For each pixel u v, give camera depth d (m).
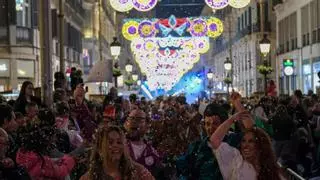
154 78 43.22
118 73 31.31
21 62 35.59
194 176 7.47
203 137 7.92
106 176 5.77
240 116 6.95
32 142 7.62
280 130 11.95
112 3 25.80
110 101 15.57
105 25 71.06
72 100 13.64
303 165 12.18
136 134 8.59
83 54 58.47
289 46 44.50
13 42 35.00
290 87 44.12
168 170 8.81
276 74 50.44
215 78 80.06
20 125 9.30
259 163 6.74
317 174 11.02
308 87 39.00
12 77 35.06
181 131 12.88
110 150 5.74
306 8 39.25
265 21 56.53
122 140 5.80
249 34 58.94
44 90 15.70
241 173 6.72
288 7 44.50
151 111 22.05
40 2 15.96
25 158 7.59
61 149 9.59
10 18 34.81
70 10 47.53
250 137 6.76
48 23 15.99
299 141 12.12
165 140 12.70
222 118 7.44
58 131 9.67
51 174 7.70
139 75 68.69
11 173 7.10
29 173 7.60
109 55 75.25
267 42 26.86
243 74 63.66
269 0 56.72
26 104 11.13
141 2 25.72
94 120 13.70
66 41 45.00
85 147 9.07
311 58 38.06
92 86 40.56
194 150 7.51
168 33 37.72
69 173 8.24
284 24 46.19
